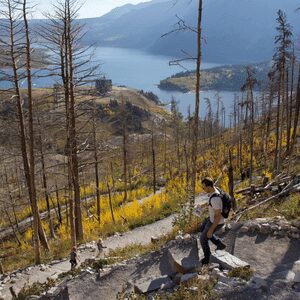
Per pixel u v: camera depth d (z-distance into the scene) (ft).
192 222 39.58
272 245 29.27
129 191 155.63
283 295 20.92
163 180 171.01
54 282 39.60
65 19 60.03
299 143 139.85
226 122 526.98
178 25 50.72
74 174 75.92
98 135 86.89
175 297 23.75
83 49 63.77
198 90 51.98
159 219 86.17
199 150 221.05
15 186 137.59
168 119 454.40
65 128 67.62
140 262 32.91
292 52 100.53
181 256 29.96
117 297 27.99
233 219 40.57
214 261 27.32
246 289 21.89
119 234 79.36
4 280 60.29
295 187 46.62
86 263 42.39
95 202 141.38
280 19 95.55
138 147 264.93
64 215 137.80
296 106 101.65
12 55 56.54
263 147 152.46
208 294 22.41
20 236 125.49
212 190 26.13
